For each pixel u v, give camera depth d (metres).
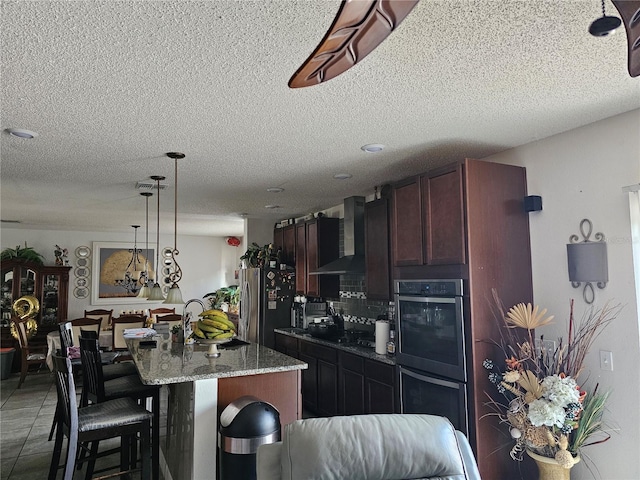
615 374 2.38
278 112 2.35
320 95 2.13
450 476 1.60
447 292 2.81
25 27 1.52
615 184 2.43
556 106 2.29
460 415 2.67
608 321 2.43
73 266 8.22
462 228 2.75
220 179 3.92
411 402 3.10
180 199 4.93
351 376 3.90
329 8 1.42
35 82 1.96
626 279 2.35
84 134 2.67
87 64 1.79
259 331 5.64
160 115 2.37
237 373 2.61
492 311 2.73
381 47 1.68
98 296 8.35
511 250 2.84
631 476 2.29
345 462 1.54
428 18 1.49
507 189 2.87
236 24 1.51
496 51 1.73
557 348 2.64
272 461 1.61
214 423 2.54
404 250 3.25
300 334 4.97
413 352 3.11
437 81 1.99
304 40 1.62
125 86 2.01
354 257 4.57
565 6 1.43
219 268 9.48
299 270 5.68
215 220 6.85
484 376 2.66
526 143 2.94
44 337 7.15
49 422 4.44
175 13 1.44
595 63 1.83
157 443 2.99
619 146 2.41
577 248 2.55
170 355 3.19
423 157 3.25
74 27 1.52
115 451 2.91
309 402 4.65
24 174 3.67
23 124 2.49
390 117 2.44
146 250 8.82
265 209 5.70
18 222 6.99
